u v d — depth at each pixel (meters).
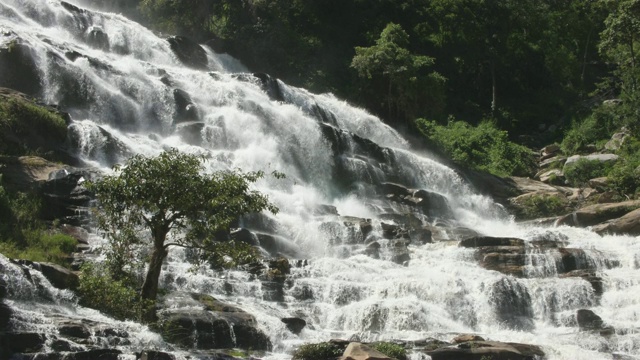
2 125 26.61
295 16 56.72
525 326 23.70
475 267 26.70
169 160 19.06
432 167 42.41
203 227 19.06
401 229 30.33
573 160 48.16
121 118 34.19
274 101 40.75
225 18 51.62
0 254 18.62
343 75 53.69
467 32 60.88
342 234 29.14
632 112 50.50
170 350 17.17
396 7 60.25
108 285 18.58
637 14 55.28
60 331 16.44
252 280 23.14
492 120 56.38
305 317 22.03
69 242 22.22
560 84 64.31
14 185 23.89
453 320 23.38
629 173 41.41
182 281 21.95
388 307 22.45
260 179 33.81
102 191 19.06
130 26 42.72
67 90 33.00
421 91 49.38
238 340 19.03
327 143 39.22
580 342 21.31
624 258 28.09
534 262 27.34
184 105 36.16
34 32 35.66
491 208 41.38
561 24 68.50
